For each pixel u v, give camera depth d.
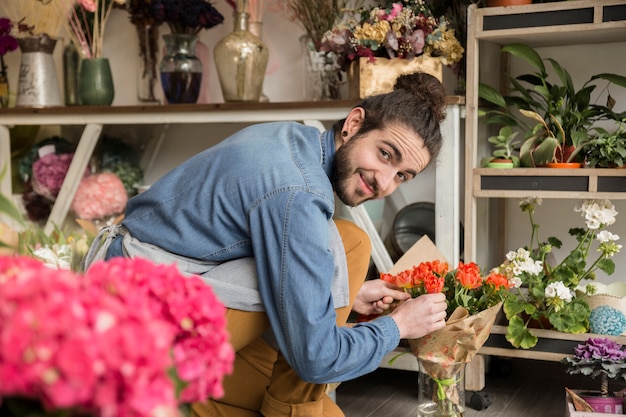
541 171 2.42
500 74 2.91
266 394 1.74
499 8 2.47
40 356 0.70
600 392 2.21
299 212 1.52
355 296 1.83
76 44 3.16
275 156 1.61
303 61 2.99
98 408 0.75
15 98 3.49
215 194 1.62
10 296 0.74
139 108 2.88
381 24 2.51
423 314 1.76
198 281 0.95
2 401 0.76
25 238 2.40
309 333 1.50
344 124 1.70
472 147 2.53
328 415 1.83
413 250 2.37
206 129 3.43
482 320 1.99
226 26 3.36
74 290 0.77
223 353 0.92
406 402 2.50
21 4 3.15
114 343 0.73
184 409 0.93
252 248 1.64
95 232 2.63
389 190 1.67
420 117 1.62
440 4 2.83
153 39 3.27
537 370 2.83
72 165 3.05
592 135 2.61
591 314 2.37
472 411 2.41
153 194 1.74
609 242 2.81
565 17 2.39
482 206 2.80
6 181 3.21
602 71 2.78
